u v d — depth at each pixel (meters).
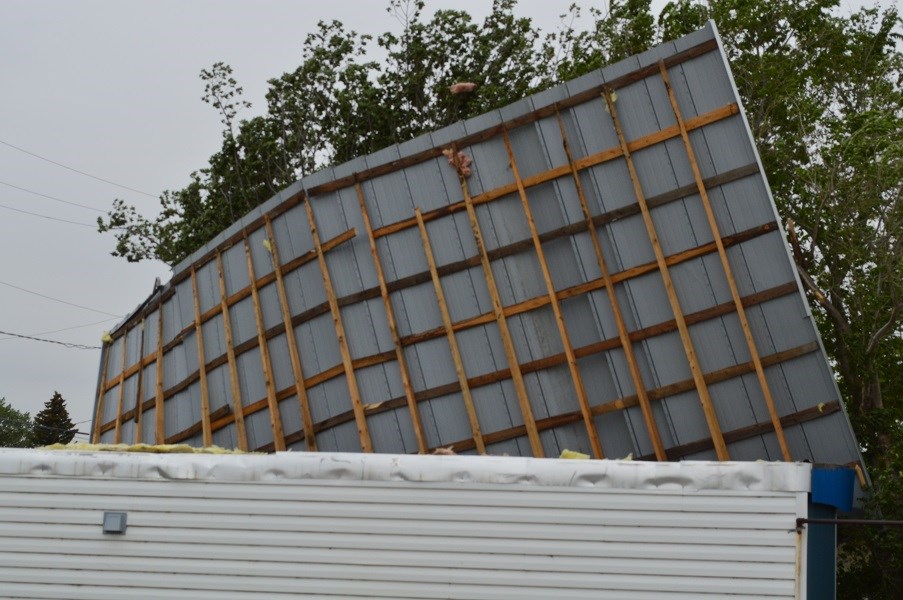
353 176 12.77
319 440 13.04
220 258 14.81
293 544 7.02
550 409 11.45
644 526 6.74
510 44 25.89
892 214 15.28
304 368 13.25
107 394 18.06
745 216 10.89
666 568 6.67
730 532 6.66
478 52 25.72
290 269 13.48
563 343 11.38
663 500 6.75
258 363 14.00
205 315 15.09
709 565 6.64
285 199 13.50
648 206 11.22
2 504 7.29
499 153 12.05
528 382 11.59
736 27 18.84
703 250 10.95
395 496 6.98
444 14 25.70
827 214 16.34
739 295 10.79
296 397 13.31
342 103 24.61
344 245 12.88
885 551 13.06
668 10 19.75
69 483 7.28
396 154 12.58
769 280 10.73
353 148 25.61
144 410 16.50
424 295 12.25
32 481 7.30
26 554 7.21
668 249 11.13
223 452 8.34
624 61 11.52
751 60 18.66
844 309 17.08
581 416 11.24
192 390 15.36
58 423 51.00
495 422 11.69
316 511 7.04
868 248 15.83
